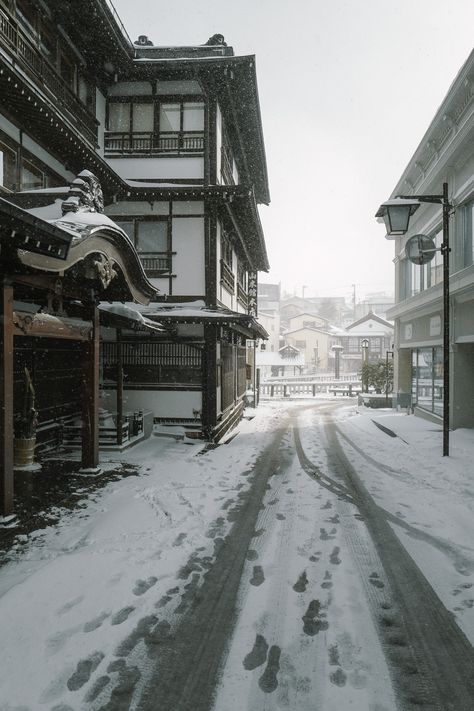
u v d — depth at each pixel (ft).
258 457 34.88
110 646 11.50
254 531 19.34
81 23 35.88
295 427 52.95
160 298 43.88
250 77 42.24
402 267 64.85
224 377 48.44
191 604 13.55
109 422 35.81
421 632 12.19
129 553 16.70
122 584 14.47
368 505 22.85
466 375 43.70
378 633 12.15
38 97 26.84
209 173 43.47
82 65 39.75
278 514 21.52
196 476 28.17
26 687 10.05
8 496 19.11
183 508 21.91
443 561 16.48
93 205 24.47
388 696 9.87
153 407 43.65
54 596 13.64
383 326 204.54
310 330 208.33
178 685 10.21
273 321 223.10
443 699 9.80
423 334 55.26
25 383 29.09
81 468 27.76
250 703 9.68
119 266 24.80
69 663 10.84
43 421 32.81
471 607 13.43
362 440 42.91
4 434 18.80
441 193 46.32
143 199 43.70
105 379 44.09
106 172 37.73
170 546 17.48
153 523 19.80
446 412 33.35
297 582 14.93
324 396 106.22
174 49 44.98
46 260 18.10
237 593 14.21
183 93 44.32
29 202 25.23
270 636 12.01
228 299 54.44
